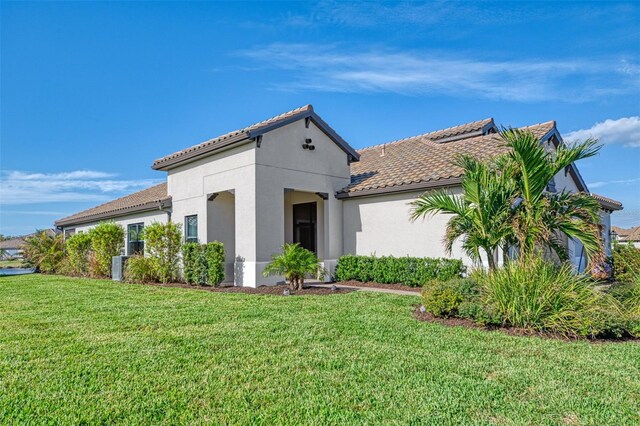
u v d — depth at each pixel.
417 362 6.10
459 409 4.59
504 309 8.09
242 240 15.41
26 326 8.55
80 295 13.23
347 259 16.48
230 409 4.59
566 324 7.55
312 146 16.88
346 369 5.82
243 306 10.70
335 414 4.46
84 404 4.72
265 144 15.41
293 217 19.88
